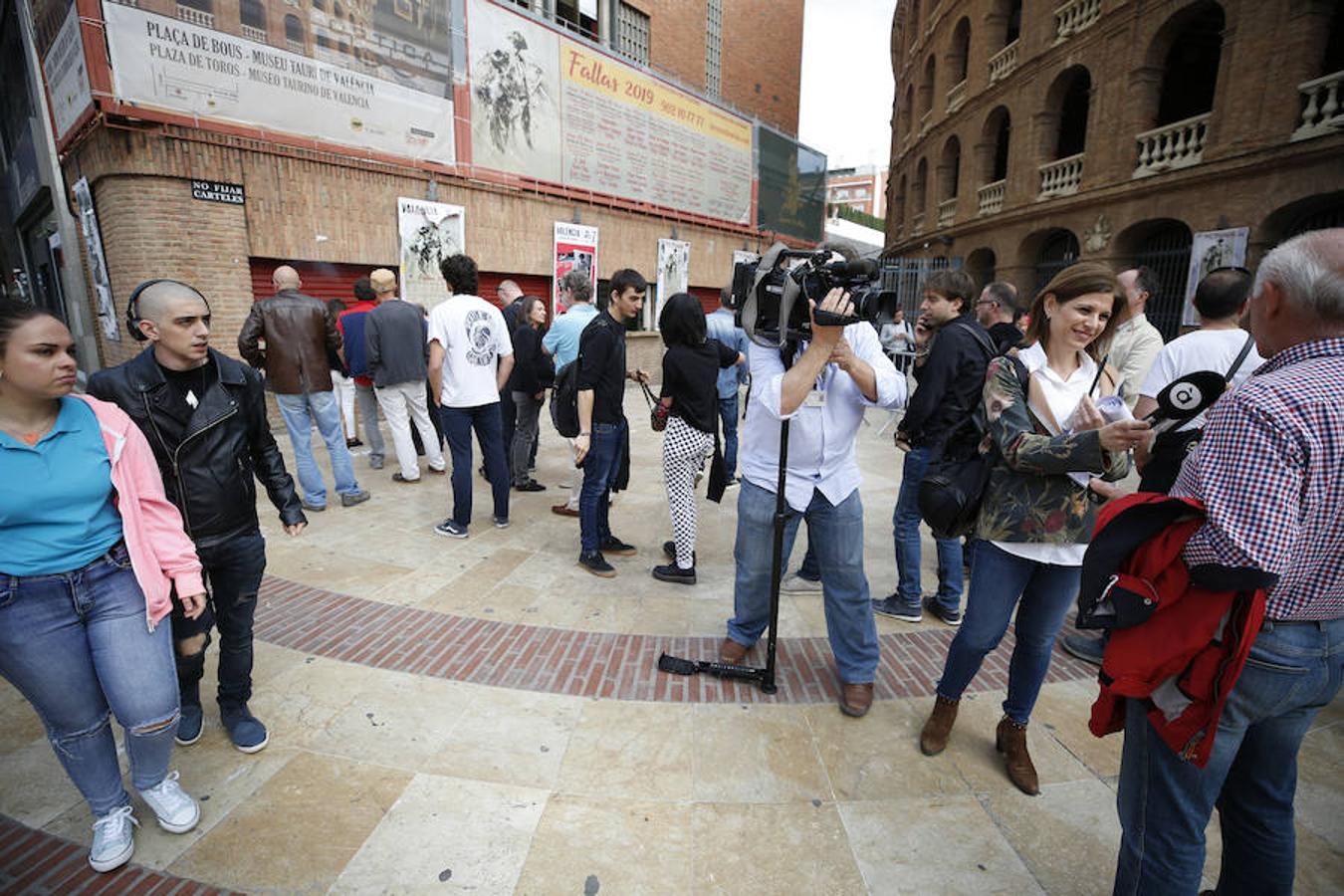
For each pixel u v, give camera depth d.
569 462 6.94
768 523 2.77
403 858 1.97
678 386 3.61
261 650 3.09
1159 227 10.55
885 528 5.09
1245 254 8.70
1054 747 2.56
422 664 3.01
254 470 2.44
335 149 7.66
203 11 6.48
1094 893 1.91
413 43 8.27
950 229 16.02
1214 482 1.28
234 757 2.38
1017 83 13.12
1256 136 8.47
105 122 6.08
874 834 2.11
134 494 1.84
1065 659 3.25
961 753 2.51
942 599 3.54
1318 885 1.94
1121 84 10.55
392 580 3.89
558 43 10.34
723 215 15.41
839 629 2.70
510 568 4.11
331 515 5.06
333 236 7.76
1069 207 11.69
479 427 4.65
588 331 3.78
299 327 4.83
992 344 2.99
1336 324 1.27
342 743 2.47
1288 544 1.21
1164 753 1.47
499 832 2.07
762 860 2.00
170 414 2.05
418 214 8.56
